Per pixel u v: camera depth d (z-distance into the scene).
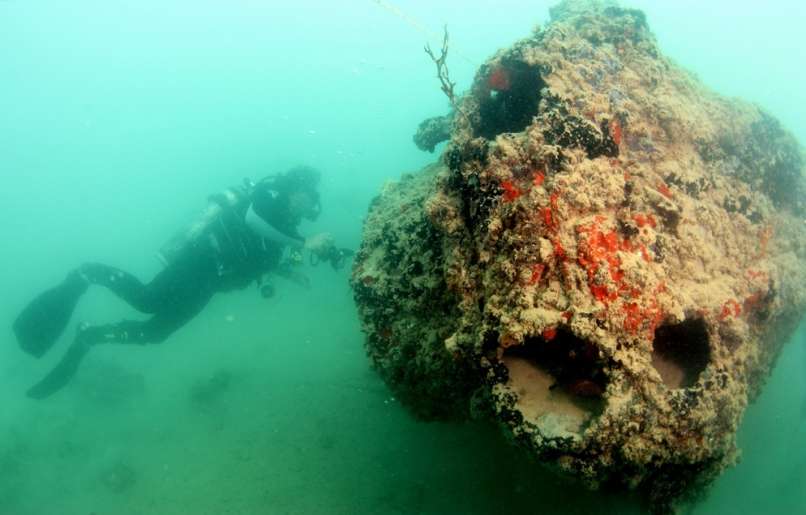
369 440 5.16
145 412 7.23
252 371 6.95
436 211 2.82
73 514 5.79
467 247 2.68
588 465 2.16
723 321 2.46
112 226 25.95
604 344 2.09
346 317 7.68
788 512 3.79
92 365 8.98
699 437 2.24
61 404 8.38
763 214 3.35
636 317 2.12
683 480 2.59
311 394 6.07
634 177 2.62
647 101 3.06
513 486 4.18
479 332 2.36
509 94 3.65
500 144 2.60
